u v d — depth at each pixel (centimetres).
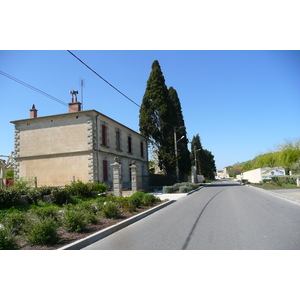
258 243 588
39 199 1266
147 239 655
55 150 2319
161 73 3319
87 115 2277
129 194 2089
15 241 566
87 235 663
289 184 2806
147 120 3253
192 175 5350
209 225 798
